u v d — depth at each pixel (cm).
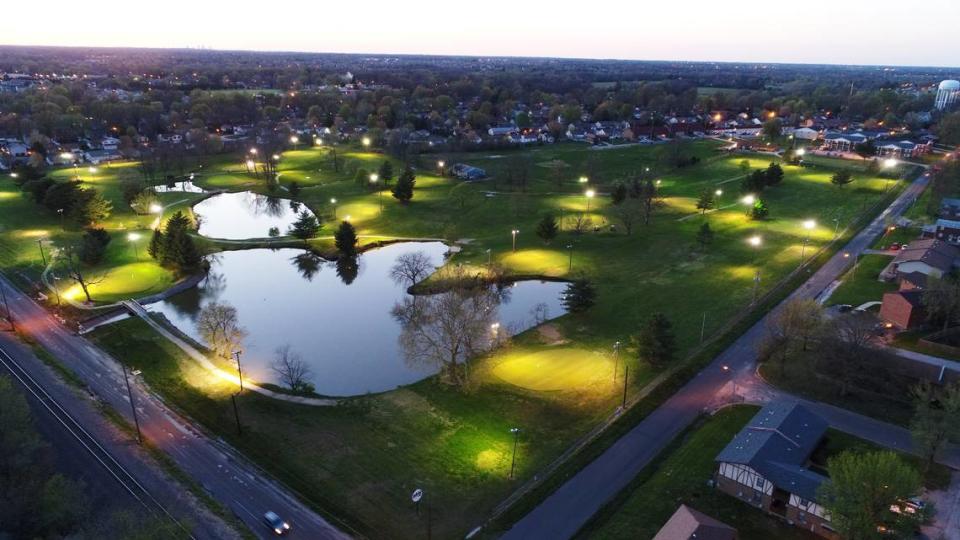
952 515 5259
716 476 5734
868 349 7244
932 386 6919
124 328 9206
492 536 5222
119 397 7375
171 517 5394
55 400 7212
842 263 11231
